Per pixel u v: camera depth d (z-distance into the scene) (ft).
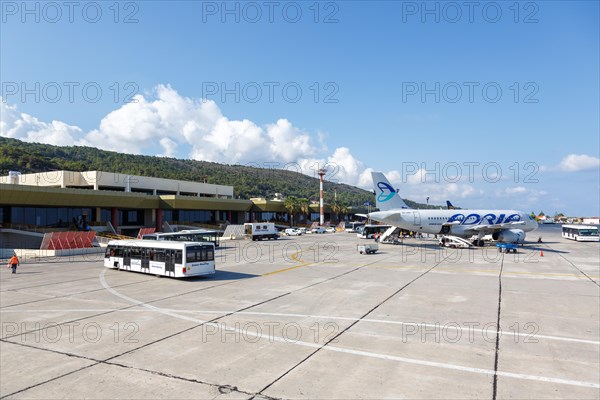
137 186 257.34
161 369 40.96
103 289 86.53
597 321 59.52
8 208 200.54
